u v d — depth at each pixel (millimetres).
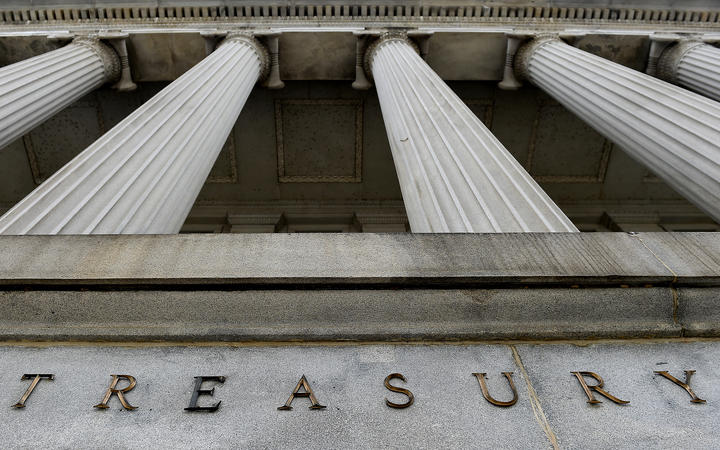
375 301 3689
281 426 2924
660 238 4172
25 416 2977
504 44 15680
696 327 3699
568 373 3336
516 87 15750
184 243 4047
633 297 3760
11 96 10484
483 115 18328
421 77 11250
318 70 15930
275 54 15484
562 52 13797
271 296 3684
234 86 11820
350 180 19156
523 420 2979
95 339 3576
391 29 15242
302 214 19250
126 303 3670
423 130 8758
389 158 18719
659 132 9023
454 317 3682
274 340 3576
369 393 3156
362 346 3537
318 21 16094
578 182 19594
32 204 5809
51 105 11664
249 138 18281
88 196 6207
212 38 15242
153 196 6840
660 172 8852
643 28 16641
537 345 3570
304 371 3320
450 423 2957
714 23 16766
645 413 3033
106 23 16000
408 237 4133
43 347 3523
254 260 3824
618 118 10266
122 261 3820
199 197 19312
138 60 15562
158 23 15969
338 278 3643
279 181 19078
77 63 13430
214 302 3672
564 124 18391
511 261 3842
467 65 15930
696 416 3014
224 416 2988
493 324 3664
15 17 16172
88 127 17672
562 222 5660
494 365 3391
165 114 9023
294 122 18062
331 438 2854
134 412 3008
